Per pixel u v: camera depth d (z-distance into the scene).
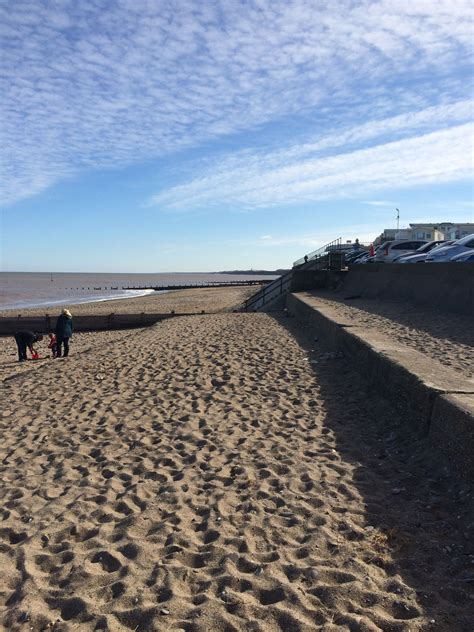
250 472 5.31
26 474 5.62
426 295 16.09
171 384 9.17
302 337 13.84
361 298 20.34
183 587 3.48
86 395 8.84
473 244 18.66
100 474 5.54
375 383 7.61
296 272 25.91
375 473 5.11
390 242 28.55
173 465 5.65
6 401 8.83
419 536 3.91
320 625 3.03
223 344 13.20
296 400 7.76
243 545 3.94
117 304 43.97
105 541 4.13
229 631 3.03
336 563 3.62
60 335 16.39
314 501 4.56
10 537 4.30
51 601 3.41
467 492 4.38
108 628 3.09
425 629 2.94
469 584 3.31
